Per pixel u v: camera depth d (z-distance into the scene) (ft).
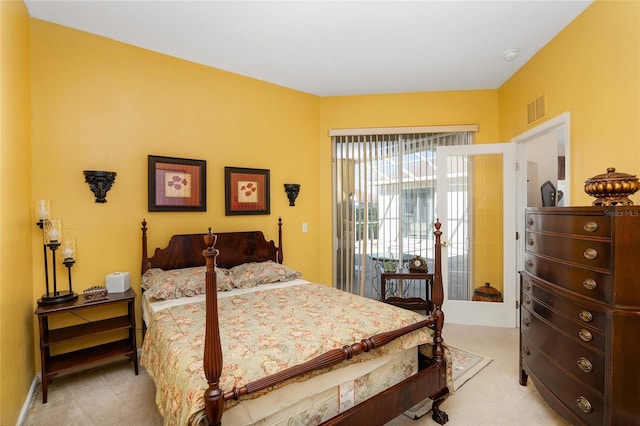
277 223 11.87
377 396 5.12
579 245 5.23
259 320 5.98
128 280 8.46
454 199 11.59
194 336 5.32
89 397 6.97
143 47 9.09
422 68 10.55
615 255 4.55
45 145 7.73
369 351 5.16
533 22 7.97
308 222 12.66
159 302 7.55
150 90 9.23
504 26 8.14
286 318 6.08
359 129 12.71
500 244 11.33
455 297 11.66
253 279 9.14
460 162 11.58
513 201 10.86
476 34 8.52
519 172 11.08
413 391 5.57
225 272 9.46
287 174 12.09
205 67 10.23
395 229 12.66
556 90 8.58
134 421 6.15
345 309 6.63
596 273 4.86
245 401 4.11
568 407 5.40
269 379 4.00
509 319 10.99
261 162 11.44
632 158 6.28
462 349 9.16
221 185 10.57
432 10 7.45
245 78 11.06
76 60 8.14
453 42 8.91
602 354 4.69
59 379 7.76
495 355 8.78
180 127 9.76
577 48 7.76
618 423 4.50
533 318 6.59
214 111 10.41
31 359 7.20
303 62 10.11
